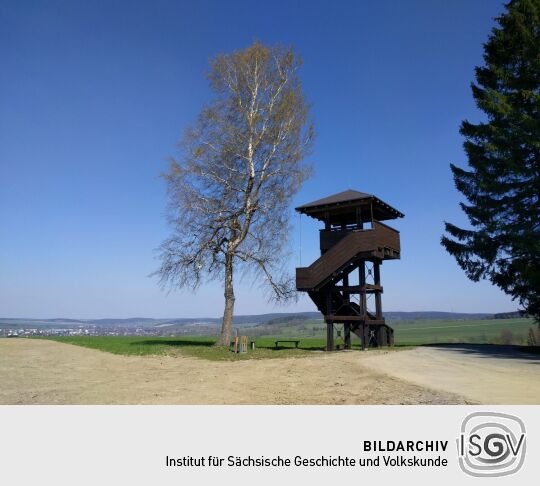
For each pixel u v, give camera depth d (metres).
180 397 10.35
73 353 21.11
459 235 27.33
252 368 15.72
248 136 25.98
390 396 9.86
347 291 23.66
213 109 25.83
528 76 24.64
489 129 25.34
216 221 25.67
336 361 17.08
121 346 25.23
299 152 25.92
